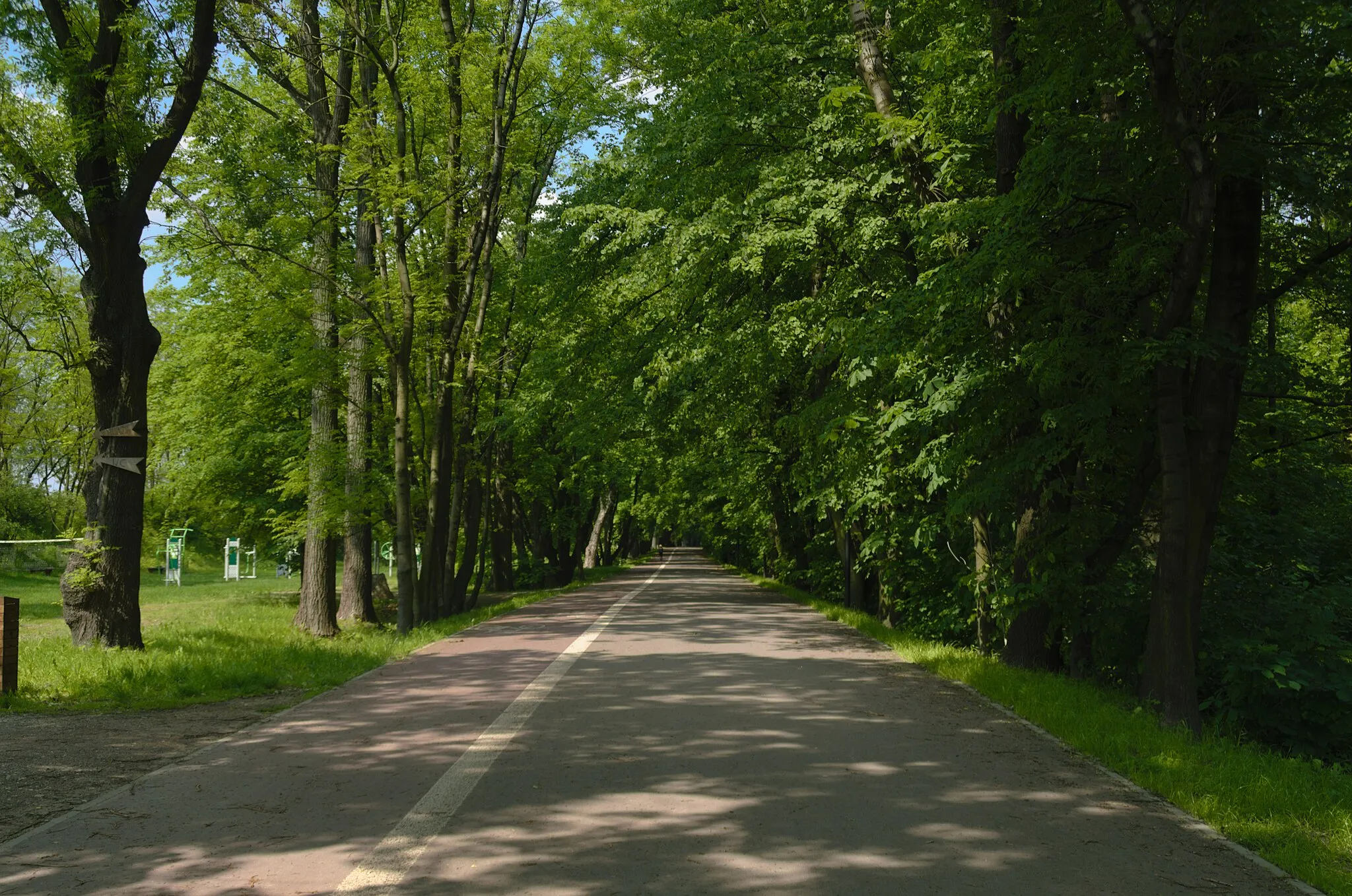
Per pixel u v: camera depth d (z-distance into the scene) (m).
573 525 38.88
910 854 4.99
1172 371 9.07
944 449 13.26
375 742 7.82
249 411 27.73
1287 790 6.27
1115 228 10.54
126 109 13.49
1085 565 11.77
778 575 35.47
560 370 25.22
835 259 18.08
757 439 27.92
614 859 4.89
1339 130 9.77
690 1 19.92
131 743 7.89
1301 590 12.91
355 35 18.67
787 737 7.99
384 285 18.73
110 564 13.65
